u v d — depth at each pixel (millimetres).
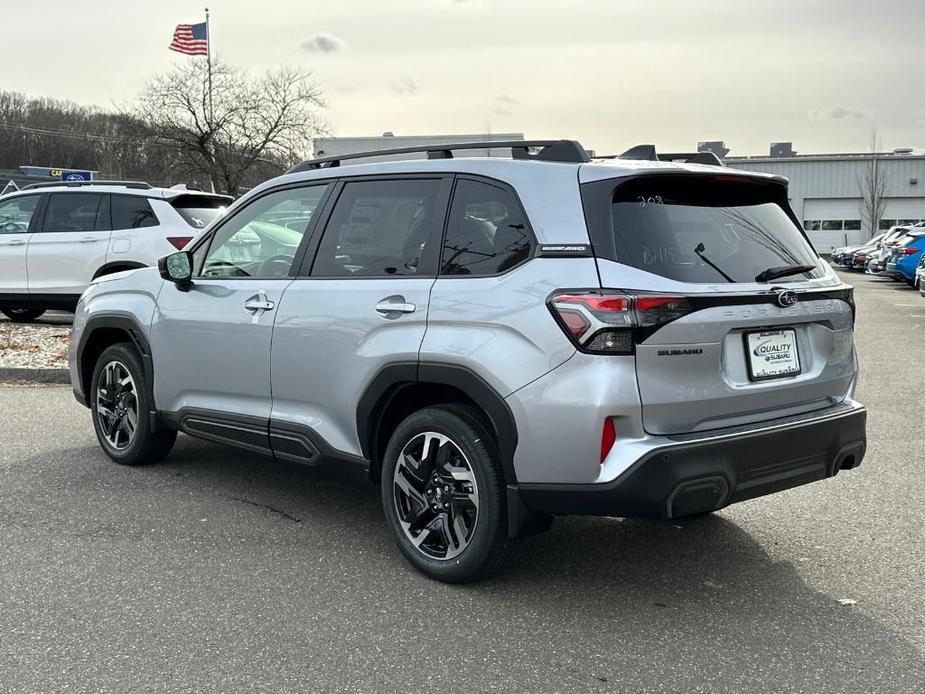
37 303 11273
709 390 3320
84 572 3818
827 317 3754
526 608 3521
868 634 3340
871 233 50719
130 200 10867
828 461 3725
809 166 52062
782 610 3545
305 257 4344
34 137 76250
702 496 3271
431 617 3426
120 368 5410
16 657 3055
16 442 6070
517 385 3344
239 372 4527
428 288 3725
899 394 8375
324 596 3607
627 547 4246
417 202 3965
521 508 3434
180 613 3426
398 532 3891
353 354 3945
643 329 3170
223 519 4531
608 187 3387
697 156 4039
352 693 2854
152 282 5152
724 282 3385
